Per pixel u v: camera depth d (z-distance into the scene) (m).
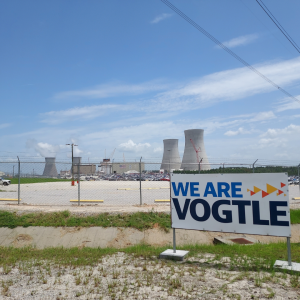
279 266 5.77
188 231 11.84
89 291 4.70
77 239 11.16
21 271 6.01
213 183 6.54
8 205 14.68
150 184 41.91
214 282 5.00
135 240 11.20
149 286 4.86
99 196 21.25
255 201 6.11
